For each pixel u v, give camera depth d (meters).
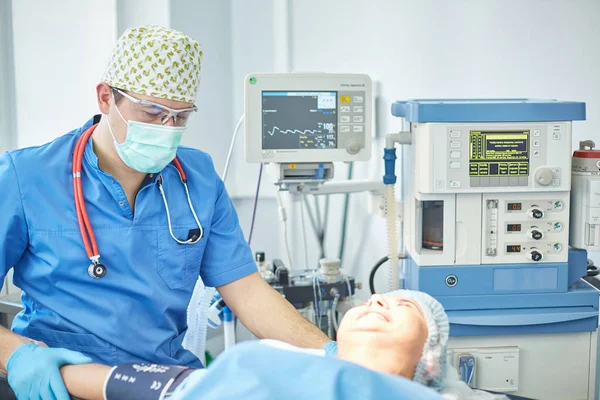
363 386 0.85
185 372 1.22
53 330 1.60
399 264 2.38
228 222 1.81
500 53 2.65
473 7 2.71
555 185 2.01
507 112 1.98
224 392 0.89
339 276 2.37
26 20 2.94
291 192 2.50
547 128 2.00
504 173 2.01
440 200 2.07
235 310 1.77
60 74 2.93
